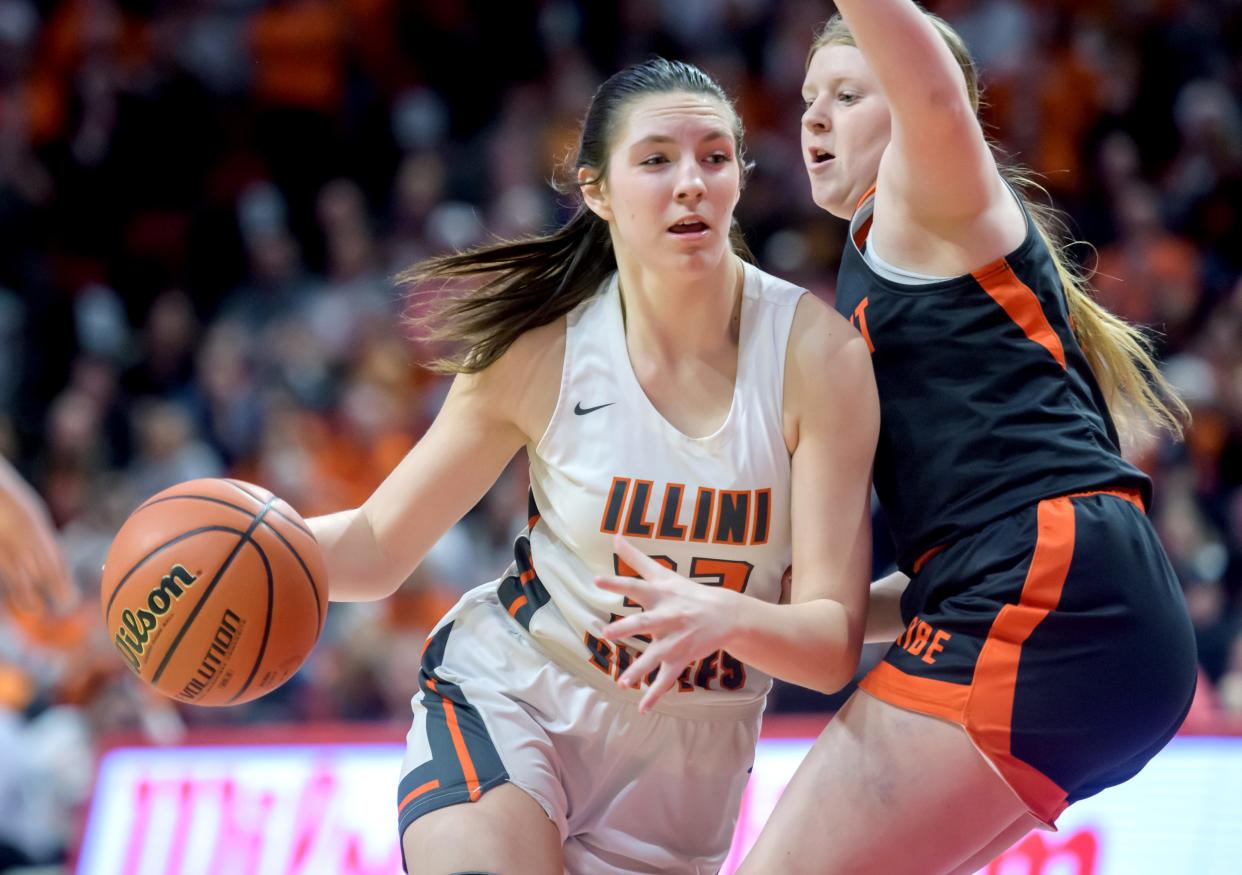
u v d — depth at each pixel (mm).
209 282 27031
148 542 7137
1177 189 26234
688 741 7430
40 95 28703
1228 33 29000
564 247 7641
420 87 29156
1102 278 23672
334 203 25438
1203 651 17453
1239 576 18812
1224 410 21375
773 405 7211
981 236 7254
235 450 22312
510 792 7074
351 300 24109
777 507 7227
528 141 26750
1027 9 28719
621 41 29062
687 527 7137
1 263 26234
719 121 7090
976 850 7117
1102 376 8203
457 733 7340
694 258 6973
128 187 27547
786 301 7395
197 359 24469
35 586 7441
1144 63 28047
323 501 20531
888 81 6820
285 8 28969
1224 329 22141
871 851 6922
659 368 7316
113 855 13164
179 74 27953
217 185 27734
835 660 6879
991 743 6777
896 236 7406
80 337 25719
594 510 7203
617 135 7098
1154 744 7211
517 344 7504
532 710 7441
